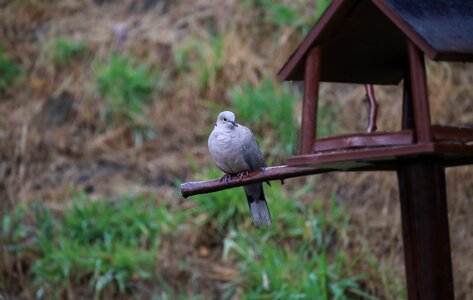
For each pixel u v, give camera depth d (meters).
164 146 11.98
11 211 11.26
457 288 9.60
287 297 9.27
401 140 5.27
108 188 11.43
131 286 9.96
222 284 9.96
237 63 12.63
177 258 10.34
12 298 10.04
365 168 6.03
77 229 10.57
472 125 11.02
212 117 12.15
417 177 5.61
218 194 10.60
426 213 5.60
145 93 12.70
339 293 9.30
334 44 6.19
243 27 13.17
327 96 12.16
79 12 14.38
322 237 10.27
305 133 5.75
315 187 10.99
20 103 12.84
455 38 5.28
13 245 10.52
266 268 9.65
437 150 4.97
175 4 14.11
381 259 9.98
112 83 12.67
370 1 5.53
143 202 11.00
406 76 6.46
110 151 12.03
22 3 14.56
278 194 10.63
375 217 10.45
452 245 10.02
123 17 14.14
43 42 13.77
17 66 13.44
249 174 6.37
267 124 11.66
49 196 11.39
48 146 12.07
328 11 5.63
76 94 12.78
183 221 10.73
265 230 10.34
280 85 12.32
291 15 12.99
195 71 12.77
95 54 13.44
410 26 5.20
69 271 10.02
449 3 5.68
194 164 11.26
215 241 10.53
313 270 9.68
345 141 5.47
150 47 13.35
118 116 12.40
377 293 9.53
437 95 11.45
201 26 13.51
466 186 10.43
